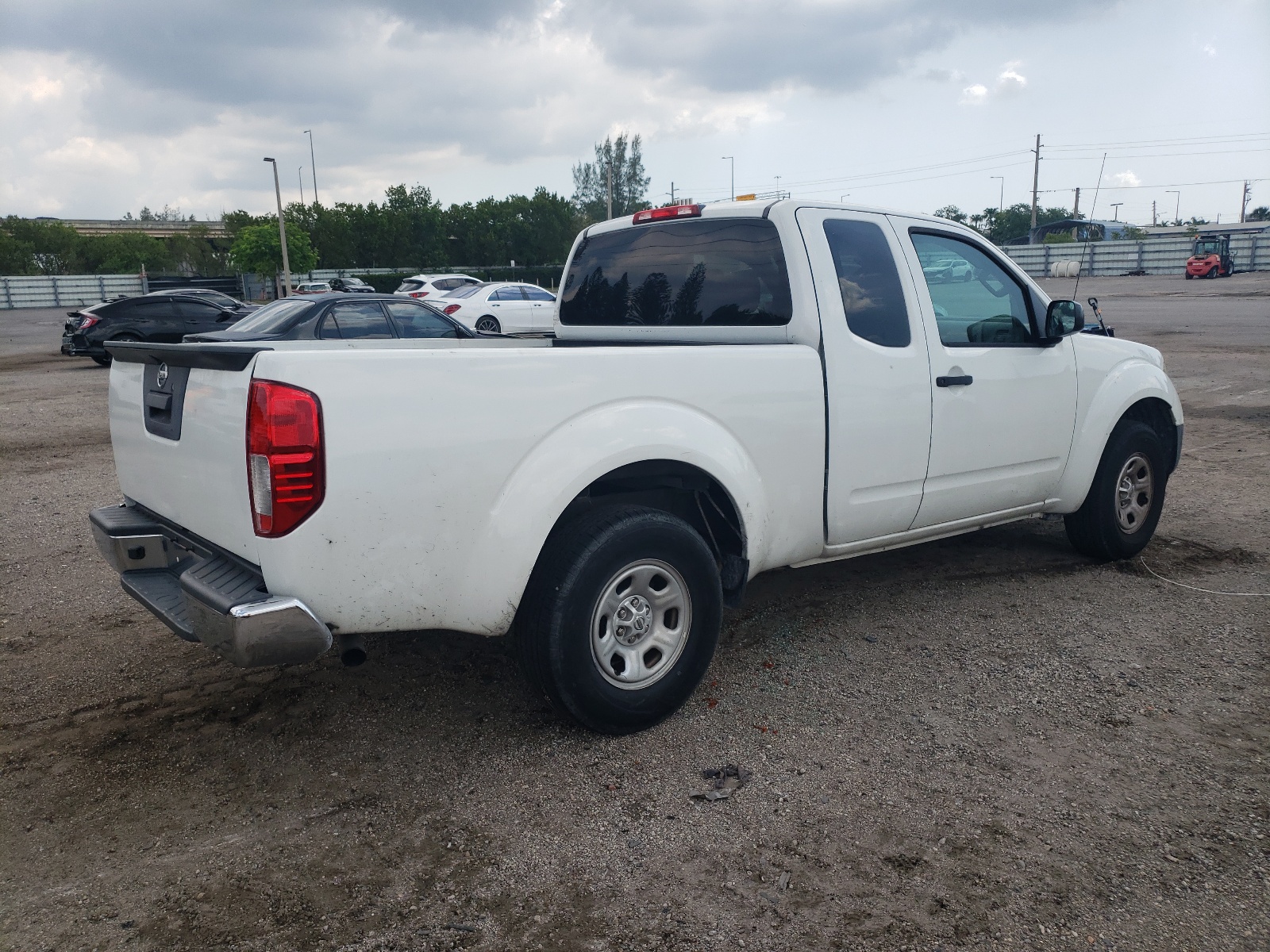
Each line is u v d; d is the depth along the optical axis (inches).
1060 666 149.8
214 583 107.6
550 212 3464.6
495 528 113.1
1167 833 104.5
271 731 132.1
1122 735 127.3
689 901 94.3
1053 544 218.2
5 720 135.5
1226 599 179.6
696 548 129.5
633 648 128.0
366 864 101.3
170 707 139.6
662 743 127.1
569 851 103.0
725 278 156.1
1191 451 323.3
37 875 99.7
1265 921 90.0
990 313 172.2
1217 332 765.3
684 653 131.4
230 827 108.7
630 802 112.7
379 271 2992.1
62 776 120.1
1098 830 105.3
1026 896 94.2
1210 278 1849.2
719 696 141.3
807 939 88.6
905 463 156.9
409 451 106.4
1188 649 155.9
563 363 117.6
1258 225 3503.9
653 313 168.6
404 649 160.4
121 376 136.3
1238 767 118.3
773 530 142.3
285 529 101.1
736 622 171.3
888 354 152.6
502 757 124.0
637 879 98.0
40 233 3302.2
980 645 159.2
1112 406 190.2
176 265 3373.5
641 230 171.2
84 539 233.8
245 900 95.4
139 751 126.5
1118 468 195.0
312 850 104.0
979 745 125.1
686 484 135.0
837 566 203.8
